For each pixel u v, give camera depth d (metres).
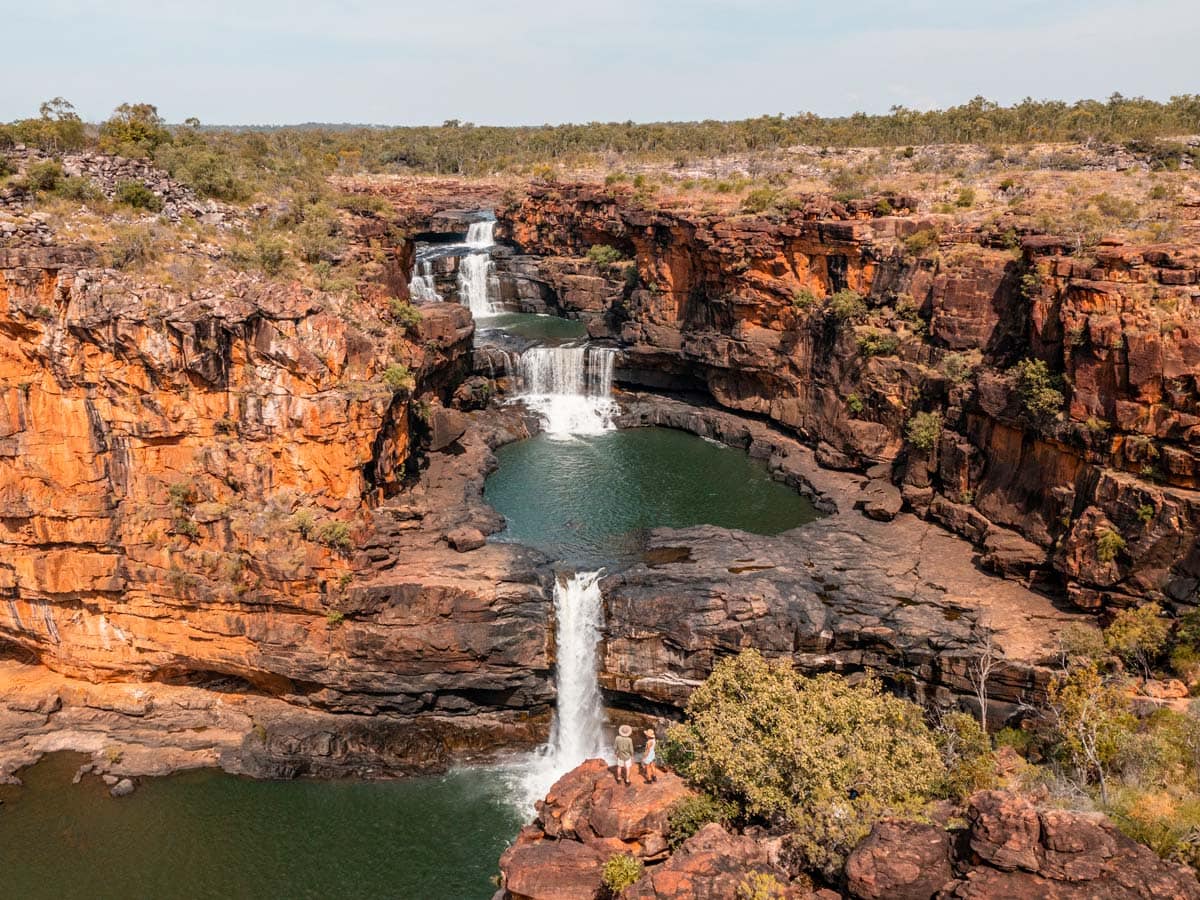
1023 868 23.98
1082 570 45.06
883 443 63.50
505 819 41.97
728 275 74.62
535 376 84.62
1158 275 45.34
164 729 46.38
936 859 25.47
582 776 32.66
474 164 152.25
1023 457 52.03
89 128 60.69
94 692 47.22
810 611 45.47
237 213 56.25
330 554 44.53
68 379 43.16
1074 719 34.00
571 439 77.19
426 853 40.03
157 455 44.81
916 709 38.12
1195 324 42.38
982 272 57.09
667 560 52.09
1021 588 48.53
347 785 44.16
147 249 46.62
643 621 46.12
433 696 46.06
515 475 68.19
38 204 47.38
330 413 45.50
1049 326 50.19
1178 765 31.11
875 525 57.22
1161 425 43.50
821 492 62.94
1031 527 50.59
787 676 34.50
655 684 46.12
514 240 117.12
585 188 102.69
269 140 113.25
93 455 43.91
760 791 30.02
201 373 43.69
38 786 43.44
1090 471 46.41
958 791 30.33
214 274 47.38
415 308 67.38
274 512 44.94
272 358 44.75
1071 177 80.38
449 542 50.59
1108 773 31.88
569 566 50.69
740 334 74.50
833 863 26.89
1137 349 43.41
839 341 67.06
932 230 63.44
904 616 45.31
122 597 45.66
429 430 65.75
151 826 41.38
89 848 40.25
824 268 70.06
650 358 83.00
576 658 47.59
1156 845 25.64
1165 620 41.25
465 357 78.12
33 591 45.59
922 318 62.31
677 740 33.25
